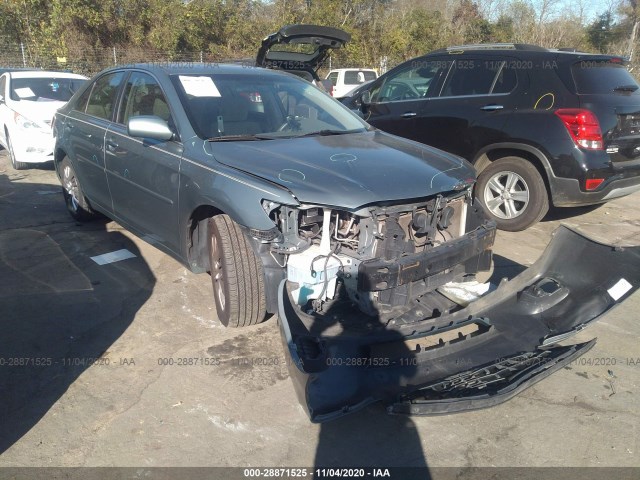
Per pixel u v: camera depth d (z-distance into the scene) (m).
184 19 26.34
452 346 3.20
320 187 3.11
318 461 2.70
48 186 7.98
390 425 2.97
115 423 2.92
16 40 24.80
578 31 30.78
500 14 32.41
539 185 5.70
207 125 3.96
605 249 3.44
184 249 3.93
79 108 5.61
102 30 25.84
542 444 2.82
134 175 4.38
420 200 3.34
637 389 3.26
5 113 9.02
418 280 3.29
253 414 3.01
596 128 5.34
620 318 4.14
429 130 6.45
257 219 3.19
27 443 2.77
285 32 6.70
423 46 29.84
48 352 3.56
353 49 28.42
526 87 5.73
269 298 3.30
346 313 3.32
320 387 2.76
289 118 4.32
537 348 3.23
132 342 3.69
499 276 4.72
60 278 4.68
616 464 2.69
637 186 5.93
